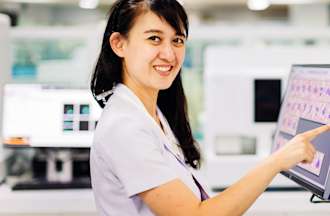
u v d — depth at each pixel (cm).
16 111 218
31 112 218
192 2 405
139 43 114
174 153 124
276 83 221
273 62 226
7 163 235
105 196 118
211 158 217
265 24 538
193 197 105
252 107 222
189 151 149
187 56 291
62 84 227
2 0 365
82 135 217
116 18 121
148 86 119
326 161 110
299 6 455
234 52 226
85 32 270
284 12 556
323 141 113
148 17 113
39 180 220
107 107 122
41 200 196
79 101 218
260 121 222
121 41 121
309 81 129
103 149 113
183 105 150
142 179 107
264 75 221
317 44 325
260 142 224
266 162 104
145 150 109
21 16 457
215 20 547
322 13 453
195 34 264
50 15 525
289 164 104
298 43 339
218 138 233
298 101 133
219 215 101
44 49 313
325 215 193
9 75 235
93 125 217
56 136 217
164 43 114
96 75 129
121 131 111
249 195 102
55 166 221
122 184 111
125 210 115
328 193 107
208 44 295
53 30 269
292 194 200
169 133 142
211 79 224
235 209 101
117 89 125
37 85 219
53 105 218
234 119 224
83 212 196
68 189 211
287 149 105
